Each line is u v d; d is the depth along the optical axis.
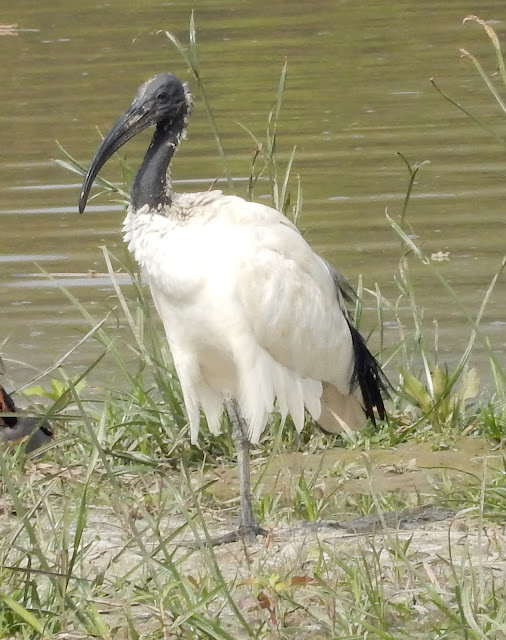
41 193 19.66
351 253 17.17
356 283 16.16
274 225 10.70
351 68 26.31
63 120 22.86
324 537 9.47
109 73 25.97
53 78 25.78
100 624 7.34
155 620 7.93
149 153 10.58
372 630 7.25
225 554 9.34
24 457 10.52
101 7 33.12
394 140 21.64
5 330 15.30
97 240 17.92
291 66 26.48
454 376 12.37
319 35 29.58
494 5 32.25
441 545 9.12
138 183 10.47
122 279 16.77
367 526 9.76
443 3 32.97
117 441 11.67
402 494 10.67
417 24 30.44
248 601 7.96
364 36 29.30
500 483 10.26
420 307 15.70
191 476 11.41
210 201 10.44
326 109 23.39
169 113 10.69
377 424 12.43
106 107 23.48
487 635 7.22
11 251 17.53
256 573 8.23
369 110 23.33
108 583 8.50
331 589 7.62
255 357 10.54
